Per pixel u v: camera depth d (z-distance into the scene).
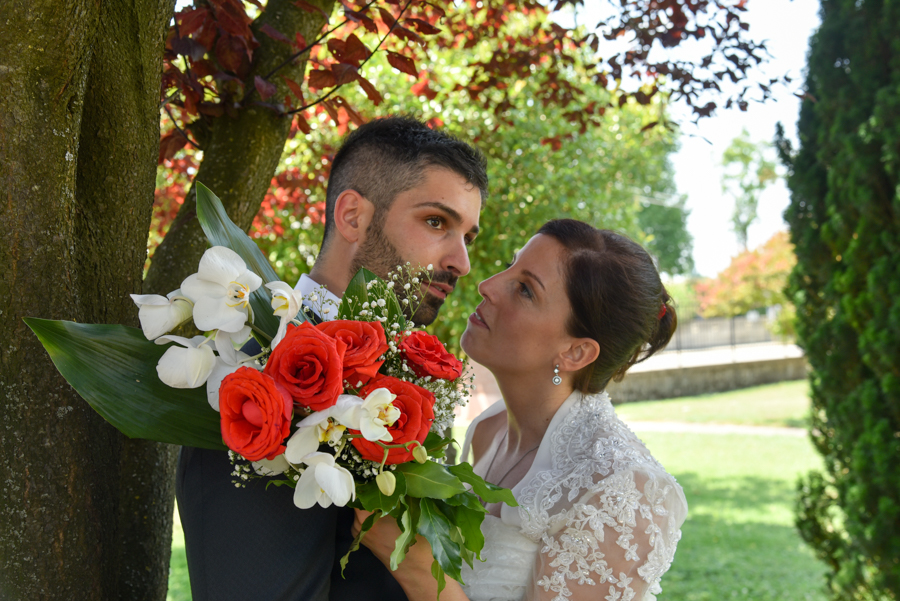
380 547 1.26
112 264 1.31
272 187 4.10
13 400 1.12
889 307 3.63
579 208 6.10
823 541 4.21
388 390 1.01
